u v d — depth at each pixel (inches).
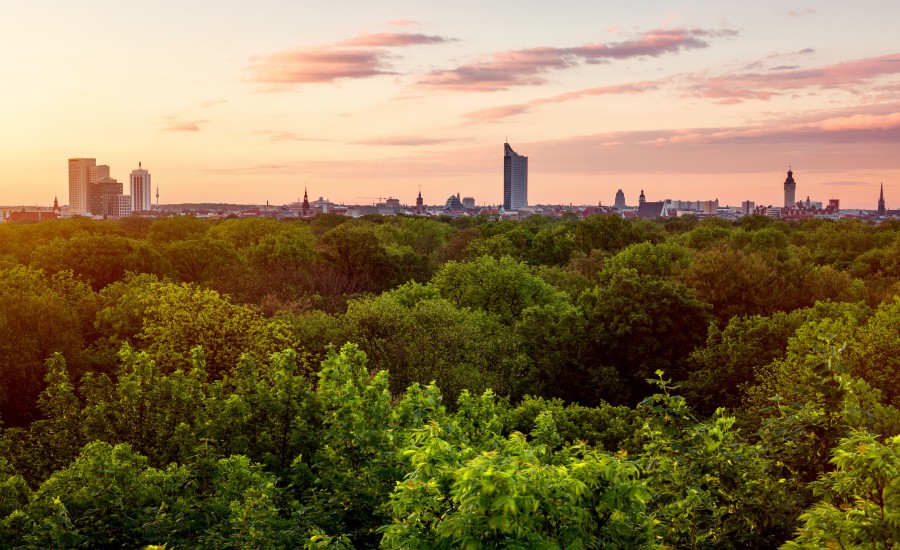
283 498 522.0
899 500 284.0
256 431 602.2
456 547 279.4
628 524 319.9
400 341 1416.1
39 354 1300.4
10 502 510.9
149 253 2188.7
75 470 507.2
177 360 1116.5
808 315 1486.2
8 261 2081.7
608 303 1593.3
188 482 514.0
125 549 467.2
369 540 478.3
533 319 1626.5
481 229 3631.9
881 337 1074.1
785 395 845.8
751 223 3961.6
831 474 343.6
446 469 302.5
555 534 280.7
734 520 381.7
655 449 413.7
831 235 3486.7
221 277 2252.7
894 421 687.1
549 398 1462.8
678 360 1562.5
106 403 659.4
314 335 1462.8
